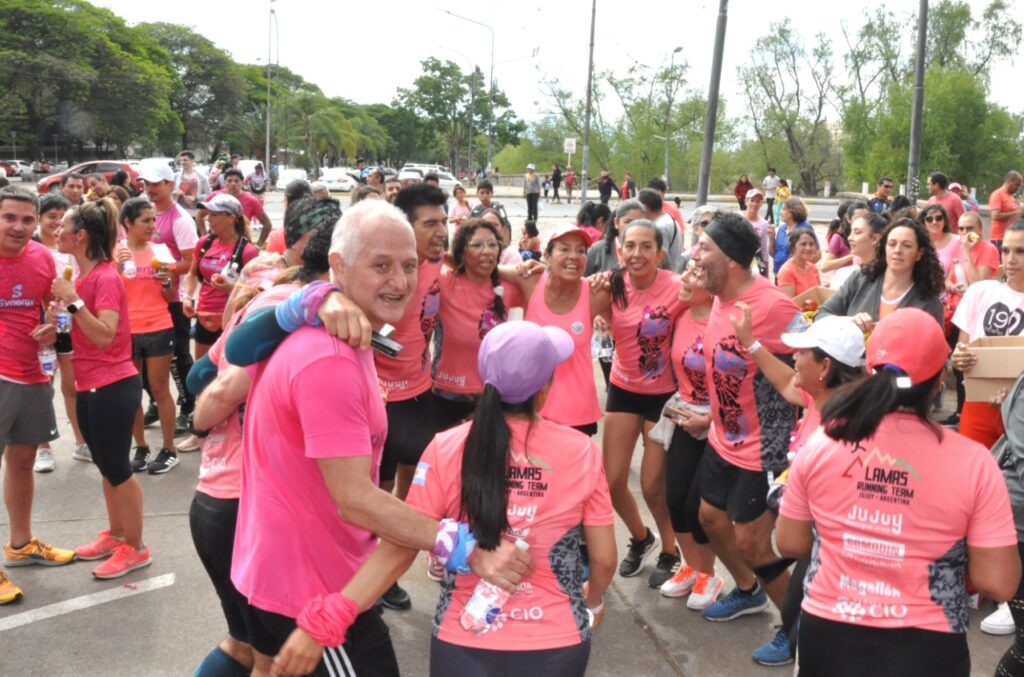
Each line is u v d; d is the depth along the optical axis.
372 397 2.59
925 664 2.44
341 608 2.50
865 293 5.12
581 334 4.70
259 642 2.82
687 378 4.46
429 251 4.66
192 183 16.67
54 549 5.15
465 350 4.91
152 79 70.50
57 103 66.50
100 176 10.51
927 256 4.89
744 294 4.03
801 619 2.66
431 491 2.62
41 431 4.91
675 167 60.31
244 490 2.73
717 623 4.59
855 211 10.32
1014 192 12.36
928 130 46.62
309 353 2.47
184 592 4.83
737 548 4.39
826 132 60.69
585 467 2.61
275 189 50.09
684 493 4.58
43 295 4.76
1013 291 5.19
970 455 2.47
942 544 2.45
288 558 2.62
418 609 4.72
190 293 7.07
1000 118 47.28
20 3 64.06
